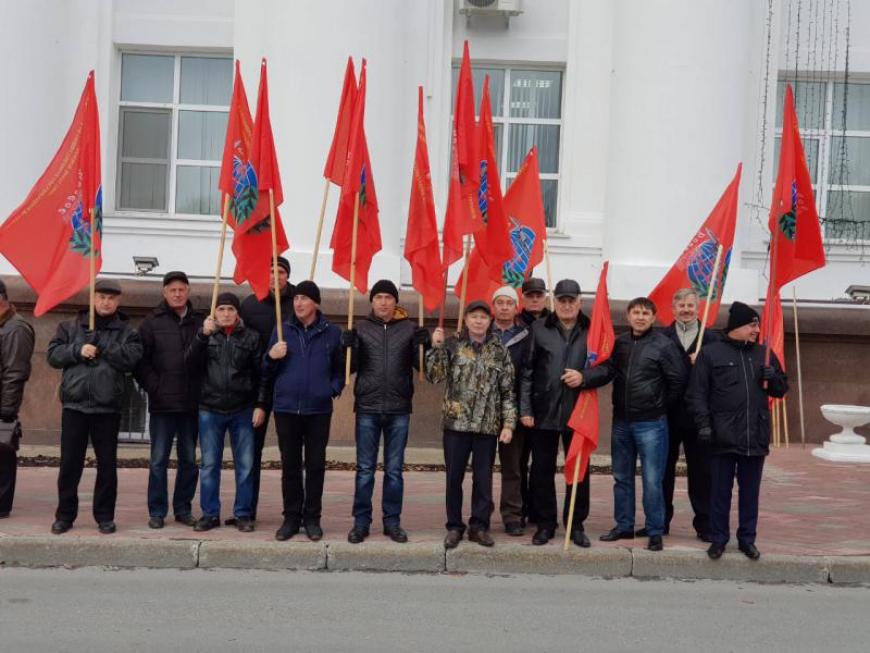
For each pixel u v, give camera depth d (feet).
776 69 50.62
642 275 46.39
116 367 29.55
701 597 26.37
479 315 29.43
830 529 32.45
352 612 24.09
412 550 28.58
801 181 31.89
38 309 30.27
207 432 30.35
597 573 28.63
